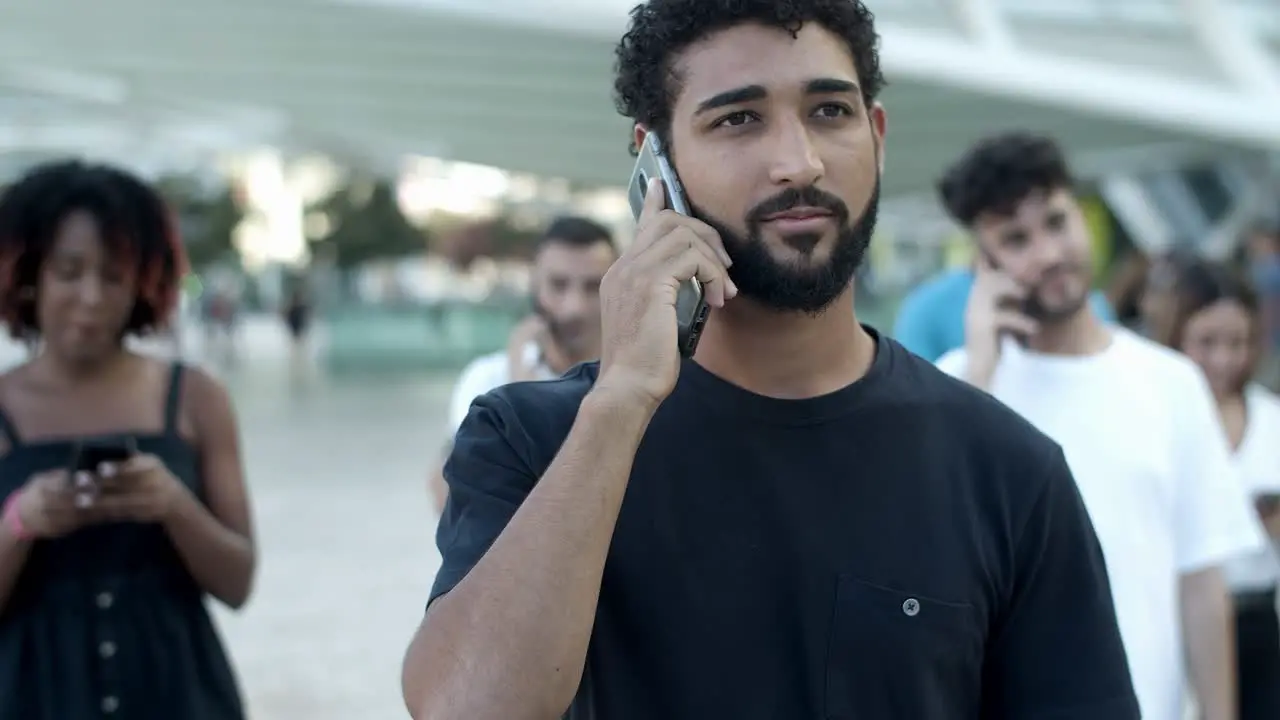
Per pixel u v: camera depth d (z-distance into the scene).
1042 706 1.67
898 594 1.59
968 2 8.90
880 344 1.77
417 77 12.33
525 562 1.44
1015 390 2.83
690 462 1.63
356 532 8.55
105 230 2.63
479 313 26.58
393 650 5.93
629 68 1.73
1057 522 1.69
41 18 10.75
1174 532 2.79
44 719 2.51
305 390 20.80
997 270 2.89
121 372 2.77
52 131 22.00
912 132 12.84
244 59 12.06
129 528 2.61
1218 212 21.52
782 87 1.59
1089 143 13.09
